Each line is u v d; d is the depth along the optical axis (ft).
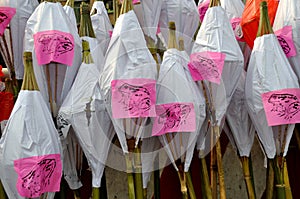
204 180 2.65
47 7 2.43
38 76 2.38
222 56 2.39
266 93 2.39
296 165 3.29
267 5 2.70
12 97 2.56
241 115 2.62
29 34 2.43
